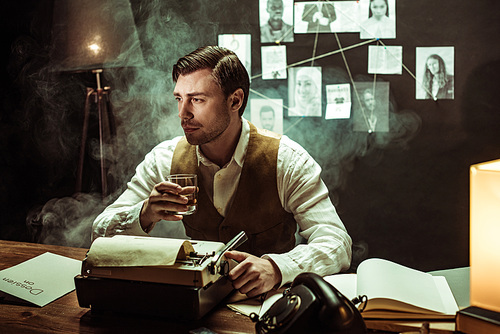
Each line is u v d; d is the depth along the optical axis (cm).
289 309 102
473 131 292
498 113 287
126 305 127
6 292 141
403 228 308
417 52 290
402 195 305
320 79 302
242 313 128
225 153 181
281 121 310
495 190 105
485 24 282
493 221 106
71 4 271
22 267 159
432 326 112
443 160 298
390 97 297
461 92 290
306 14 297
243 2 302
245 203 182
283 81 306
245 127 184
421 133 297
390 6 289
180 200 151
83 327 123
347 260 163
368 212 311
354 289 134
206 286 124
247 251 189
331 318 97
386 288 120
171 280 122
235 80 171
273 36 302
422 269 309
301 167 182
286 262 146
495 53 283
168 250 123
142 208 164
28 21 337
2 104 351
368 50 295
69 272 157
